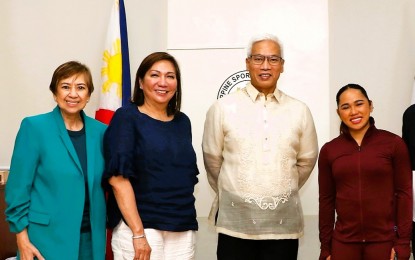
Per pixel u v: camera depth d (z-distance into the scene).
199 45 3.19
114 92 3.03
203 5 3.20
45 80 3.36
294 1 3.14
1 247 2.73
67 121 1.97
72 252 1.81
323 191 2.28
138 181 1.88
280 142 2.13
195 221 1.99
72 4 3.36
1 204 2.74
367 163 2.10
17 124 3.36
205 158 2.30
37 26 3.37
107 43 3.12
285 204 2.09
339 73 3.20
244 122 2.16
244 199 2.08
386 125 3.16
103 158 1.96
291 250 2.15
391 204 2.10
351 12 3.20
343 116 2.18
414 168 2.27
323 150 2.26
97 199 1.91
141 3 3.32
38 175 1.86
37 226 1.82
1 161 3.34
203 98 3.17
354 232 2.12
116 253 1.90
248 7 3.17
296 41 3.12
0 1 3.38
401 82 3.15
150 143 1.88
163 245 1.89
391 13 3.17
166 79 1.95
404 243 2.08
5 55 3.37
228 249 2.15
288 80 3.11
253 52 2.19
